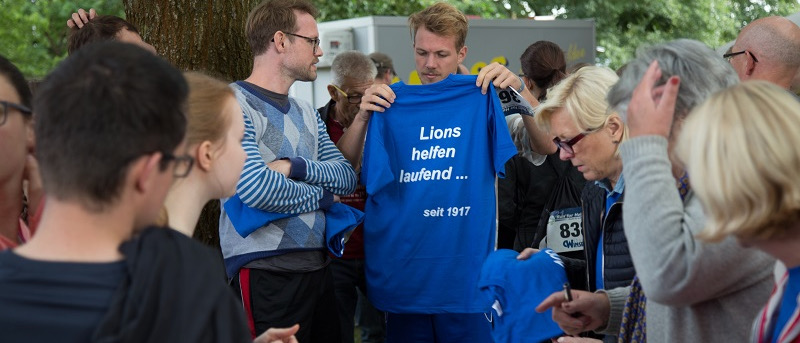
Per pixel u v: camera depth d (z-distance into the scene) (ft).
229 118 6.66
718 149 5.07
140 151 4.79
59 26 55.16
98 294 4.67
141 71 4.85
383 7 52.65
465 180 12.59
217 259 5.16
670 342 6.67
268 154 11.75
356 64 16.48
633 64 7.02
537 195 14.32
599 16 55.36
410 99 12.68
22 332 4.59
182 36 14.79
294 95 31.04
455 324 12.98
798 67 12.80
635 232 6.28
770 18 12.92
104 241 4.88
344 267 16.78
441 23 14.56
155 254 4.76
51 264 4.72
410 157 12.67
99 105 4.68
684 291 6.19
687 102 6.65
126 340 4.52
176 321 4.68
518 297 9.15
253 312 11.68
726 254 6.03
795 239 5.04
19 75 7.02
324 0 52.49
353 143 13.12
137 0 14.97
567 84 8.82
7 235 7.25
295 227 11.75
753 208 4.96
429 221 12.66
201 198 6.61
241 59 15.15
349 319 16.98
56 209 4.85
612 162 8.67
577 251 13.51
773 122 4.99
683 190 6.65
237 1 15.06
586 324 8.24
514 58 33.06
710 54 6.85
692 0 56.95
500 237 14.92
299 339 11.95
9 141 6.86
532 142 14.03
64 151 4.71
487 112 12.57
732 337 6.36
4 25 50.62
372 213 12.84
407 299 12.78
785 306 5.24
